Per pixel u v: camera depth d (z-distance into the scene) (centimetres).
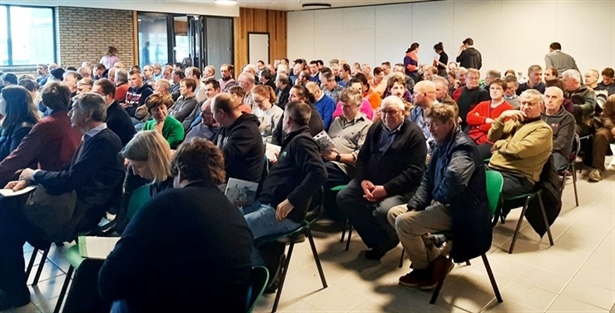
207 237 161
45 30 1059
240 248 167
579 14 948
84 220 283
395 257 343
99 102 283
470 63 960
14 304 271
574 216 423
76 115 282
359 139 394
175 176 186
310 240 291
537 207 357
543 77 666
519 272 318
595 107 546
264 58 1397
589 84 614
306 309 273
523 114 352
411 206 302
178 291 162
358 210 336
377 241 335
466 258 277
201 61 1278
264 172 313
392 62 1227
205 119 352
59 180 275
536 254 346
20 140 323
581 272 318
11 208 269
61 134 296
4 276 269
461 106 550
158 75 920
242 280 167
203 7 1248
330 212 413
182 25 1248
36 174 277
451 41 1121
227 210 170
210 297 162
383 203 323
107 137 285
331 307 275
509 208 371
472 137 466
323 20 1348
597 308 273
